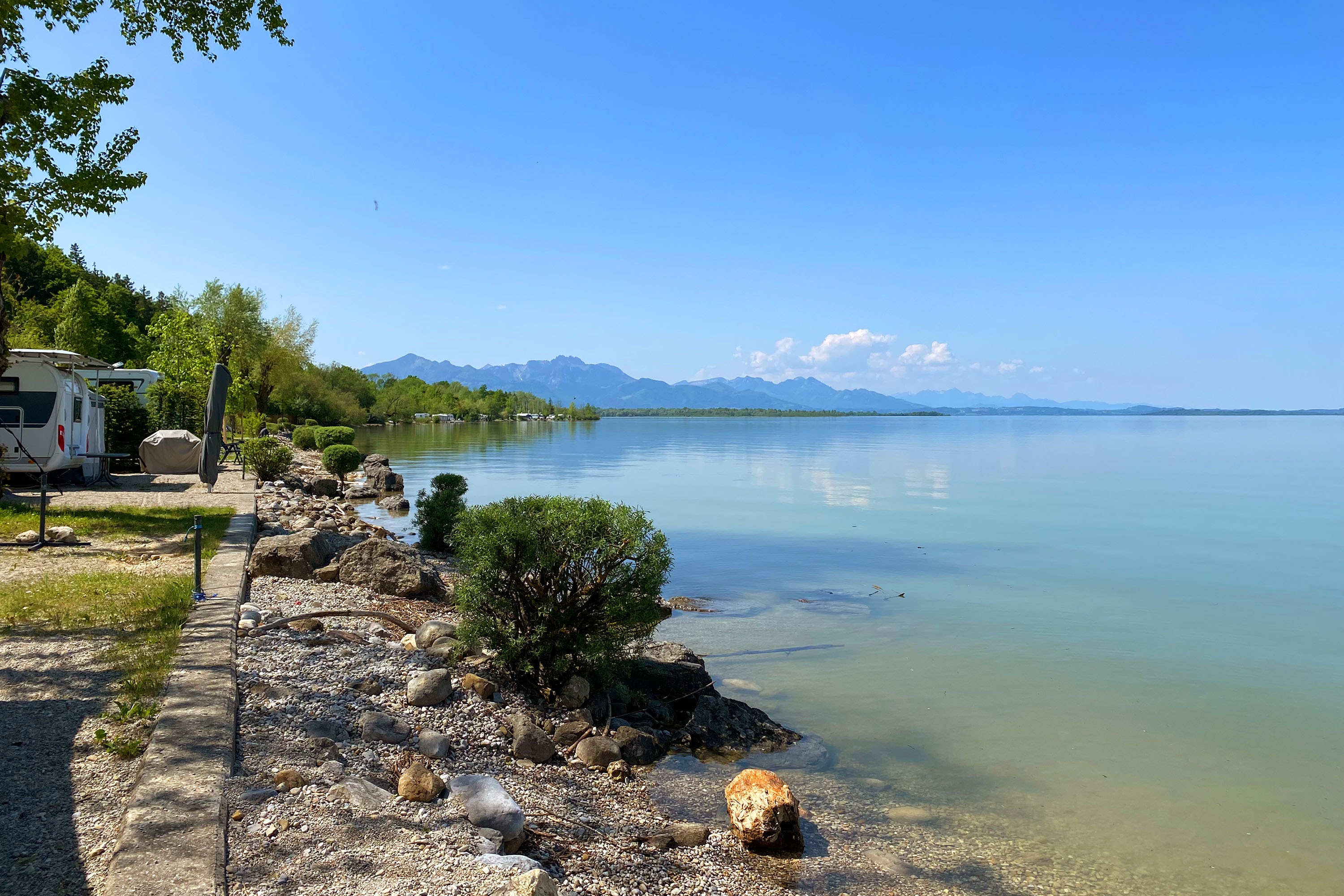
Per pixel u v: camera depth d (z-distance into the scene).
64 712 5.20
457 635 7.43
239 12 13.53
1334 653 9.92
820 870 4.96
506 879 3.61
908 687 8.60
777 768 6.55
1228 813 5.81
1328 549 18.02
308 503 19.36
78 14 12.62
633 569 7.43
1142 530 20.67
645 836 5.13
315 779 4.50
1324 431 119.69
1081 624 11.33
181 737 4.75
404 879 3.56
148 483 20.73
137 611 7.67
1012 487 32.84
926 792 6.12
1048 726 7.51
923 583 14.09
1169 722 7.60
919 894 4.71
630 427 130.88
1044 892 4.76
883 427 143.50
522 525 7.26
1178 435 104.44
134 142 12.59
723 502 26.77
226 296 61.00
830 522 21.98
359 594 9.50
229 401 50.97
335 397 85.50
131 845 3.55
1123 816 5.76
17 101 11.39
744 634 10.70
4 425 17.41
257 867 3.56
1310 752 6.89
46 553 10.51
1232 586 13.98
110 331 65.69
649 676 8.04
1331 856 5.20
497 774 5.51
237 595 8.42
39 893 3.29
